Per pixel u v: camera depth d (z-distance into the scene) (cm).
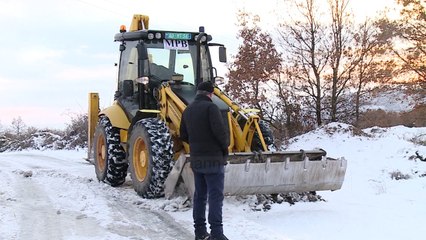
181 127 526
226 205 652
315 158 678
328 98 1609
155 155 674
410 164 995
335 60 1577
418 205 690
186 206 646
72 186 810
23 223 577
